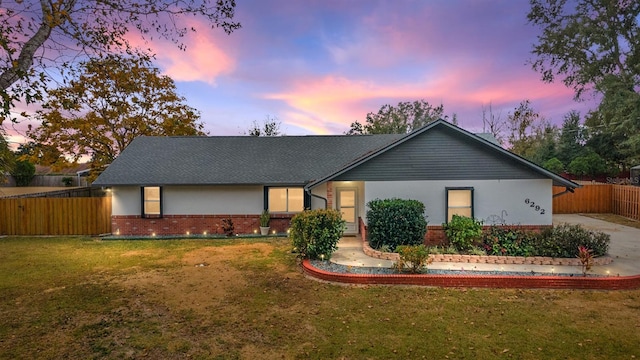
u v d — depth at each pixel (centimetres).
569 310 746
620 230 1576
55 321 686
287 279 952
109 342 605
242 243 1428
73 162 2578
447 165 1275
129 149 1834
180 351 579
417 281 908
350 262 1080
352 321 692
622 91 2514
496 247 1111
